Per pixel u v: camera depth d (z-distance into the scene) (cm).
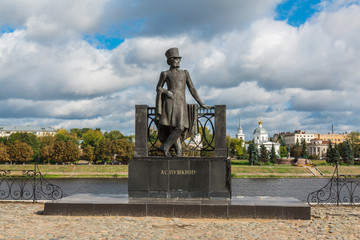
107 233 1071
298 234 1078
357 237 1055
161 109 1523
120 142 9469
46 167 8419
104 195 1538
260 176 8138
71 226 1159
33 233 1070
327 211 1495
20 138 10938
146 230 1111
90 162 10119
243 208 1292
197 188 1431
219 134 1509
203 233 1084
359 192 4266
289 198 1463
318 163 10512
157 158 1456
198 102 1557
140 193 1447
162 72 1543
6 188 4238
